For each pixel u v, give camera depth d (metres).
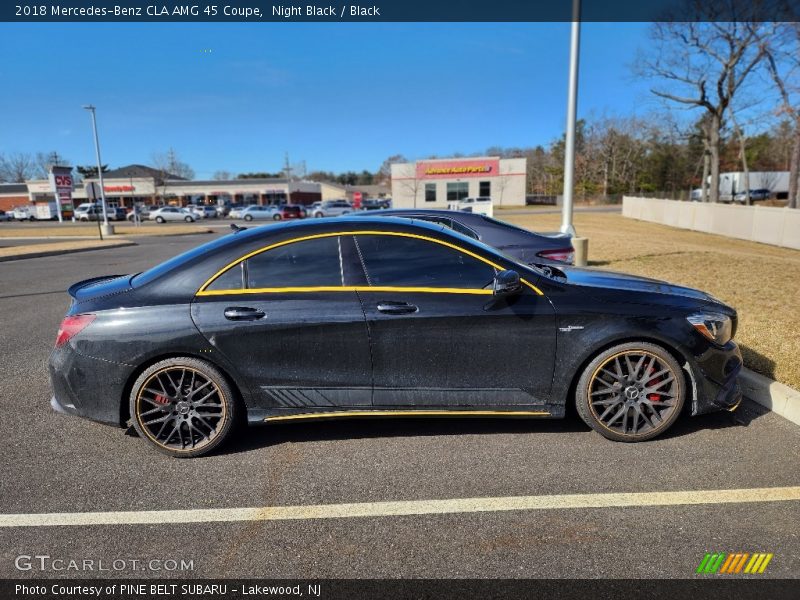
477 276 3.47
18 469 3.33
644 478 3.07
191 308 3.38
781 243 18.28
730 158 60.97
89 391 3.43
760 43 27.66
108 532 2.69
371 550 2.52
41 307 8.73
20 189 76.69
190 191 74.19
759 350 4.75
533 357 3.43
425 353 3.41
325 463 3.35
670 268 9.75
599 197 63.19
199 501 2.96
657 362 3.44
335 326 3.36
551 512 2.77
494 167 58.59
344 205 51.31
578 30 10.73
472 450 3.46
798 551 2.43
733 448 3.39
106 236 29.38
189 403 3.44
